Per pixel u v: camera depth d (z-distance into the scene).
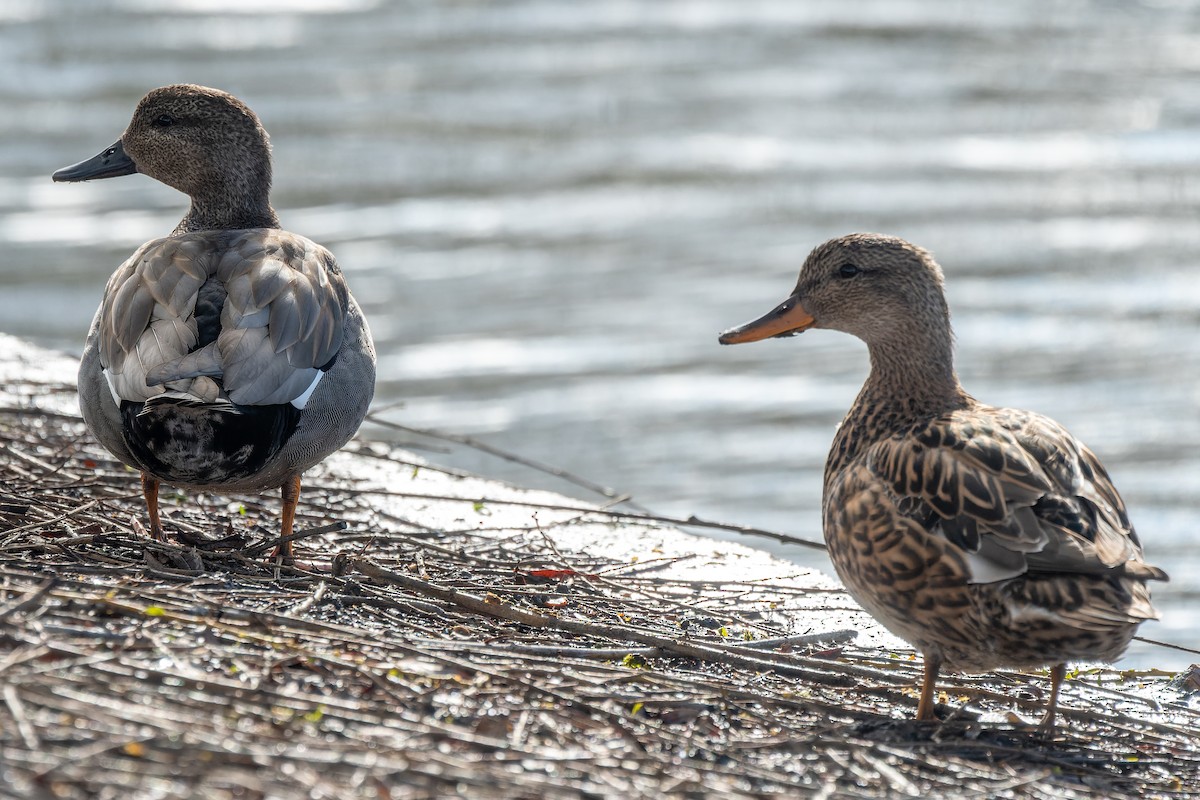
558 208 28.36
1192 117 35.69
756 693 8.56
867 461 8.67
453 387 20.41
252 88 35.81
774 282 24.59
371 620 9.21
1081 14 46.62
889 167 31.52
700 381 20.67
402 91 35.94
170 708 7.09
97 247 25.02
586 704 8.01
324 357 9.76
